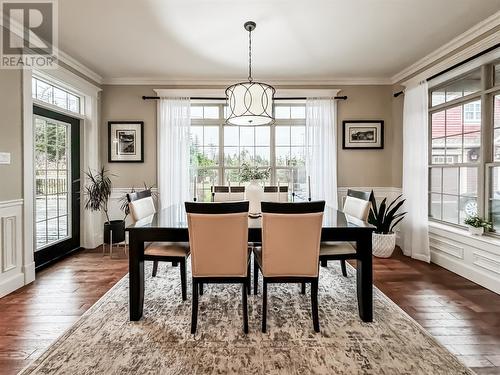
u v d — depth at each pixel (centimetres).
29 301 236
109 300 237
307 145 417
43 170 326
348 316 211
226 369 154
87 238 395
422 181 341
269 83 417
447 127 333
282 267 191
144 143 419
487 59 268
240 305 229
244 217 186
